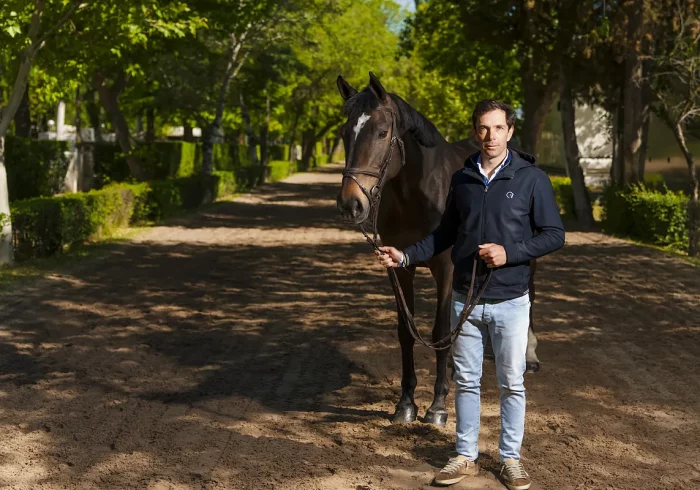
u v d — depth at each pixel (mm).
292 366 6973
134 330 8305
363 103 4660
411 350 5473
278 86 40094
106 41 12797
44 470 4605
